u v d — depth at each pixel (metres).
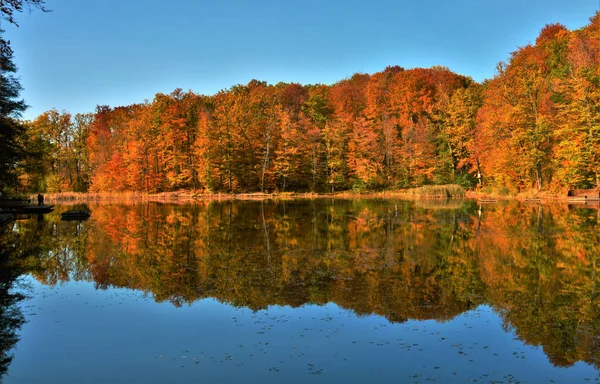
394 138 60.84
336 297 10.77
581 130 37.97
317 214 31.16
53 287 11.95
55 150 69.75
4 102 29.91
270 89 87.50
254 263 14.70
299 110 78.75
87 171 72.75
